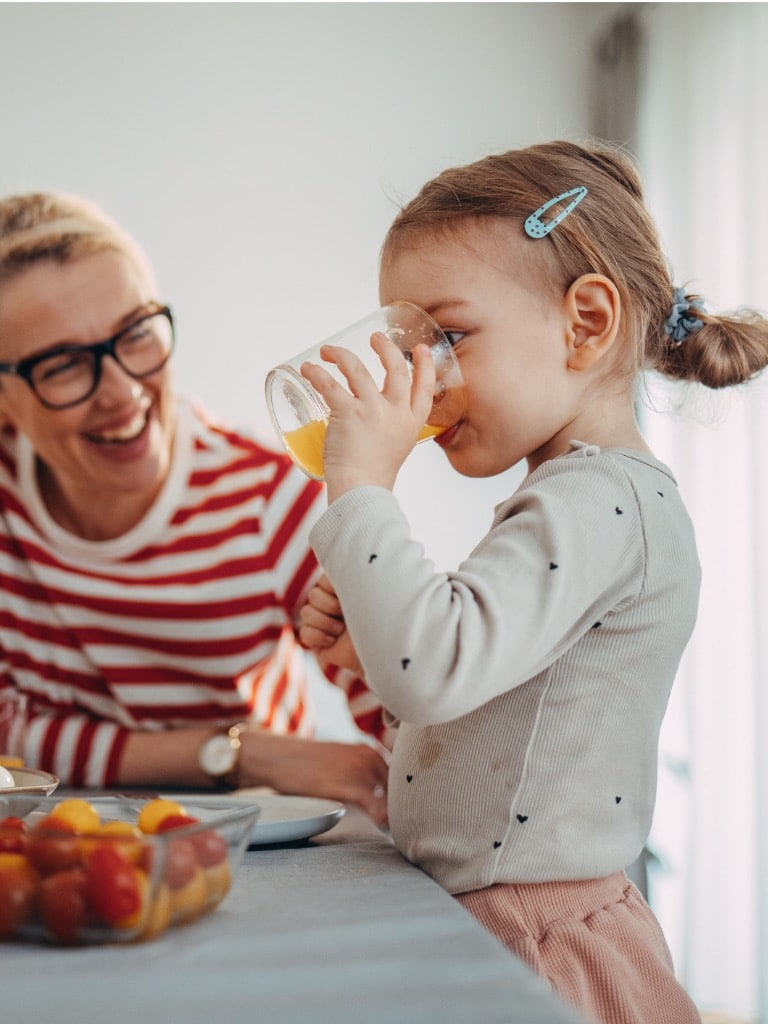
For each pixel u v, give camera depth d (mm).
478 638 756
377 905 667
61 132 2762
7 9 2752
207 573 1584
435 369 924
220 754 1348
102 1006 478
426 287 979
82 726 1442
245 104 2826
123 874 566
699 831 2195
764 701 1978
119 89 2787
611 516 842
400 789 891
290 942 578
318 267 2832
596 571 814
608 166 1073
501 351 950
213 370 2789
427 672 754
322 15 2852
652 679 875
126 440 1484
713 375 1067
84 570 1579
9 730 1289
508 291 958
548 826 827
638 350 1016
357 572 794
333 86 2846
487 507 2803
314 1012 466
